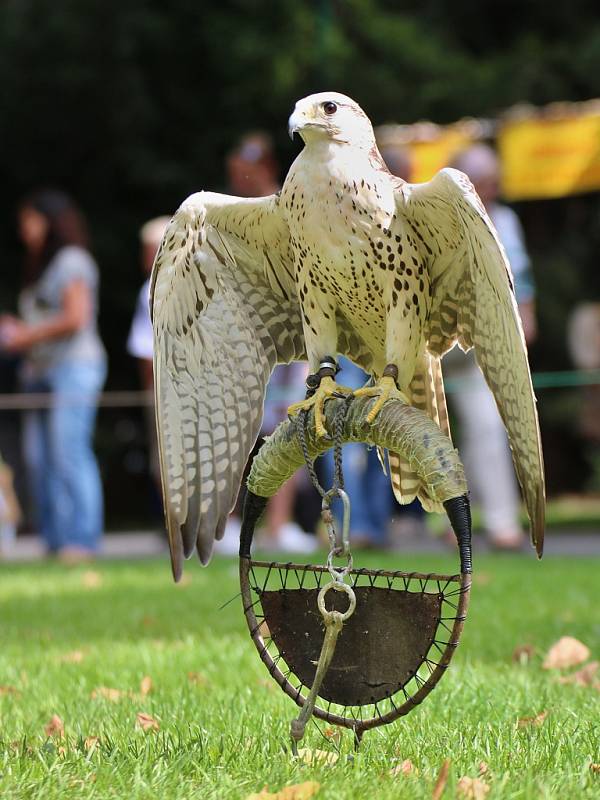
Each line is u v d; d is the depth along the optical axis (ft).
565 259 92.02
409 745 19.71
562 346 89.97
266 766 18.34
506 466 53.16
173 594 41.29
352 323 21.76
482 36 95.20
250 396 22.15
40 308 52.85
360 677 19.24
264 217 21.12
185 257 21.45
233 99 89.10
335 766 18.43
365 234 20.35
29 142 92.63
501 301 18.86
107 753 19.35
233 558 53.36
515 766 18.25
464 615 18.31
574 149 59.36
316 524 60.49
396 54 87.56
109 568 50.52
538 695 23.82
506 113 84.53
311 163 20.44
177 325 21.59
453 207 19.58
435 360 22.30
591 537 67.46
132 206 94.84
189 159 91.97
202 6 88.79
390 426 19.38
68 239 52.85
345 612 19.36
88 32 87.92
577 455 96.73
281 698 23.97
